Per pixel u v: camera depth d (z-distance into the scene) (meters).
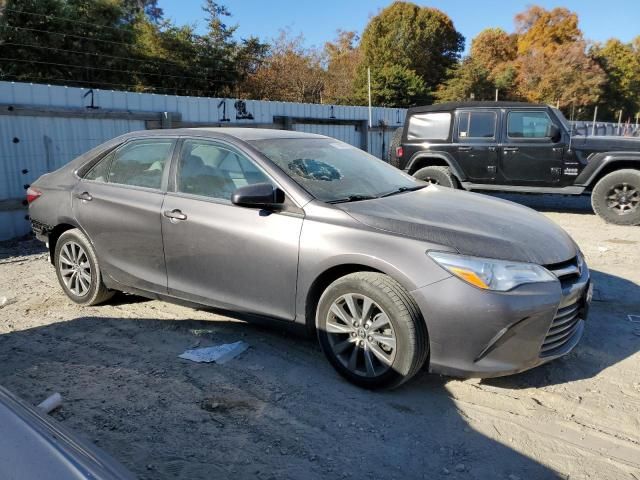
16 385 3.54
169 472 2.68
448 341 3.10
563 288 3.29
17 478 1.40
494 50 51.22
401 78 36.03
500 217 3.66
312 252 3.45
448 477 2.65
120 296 5.29
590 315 4.73
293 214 3.61
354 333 3.42
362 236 3.33
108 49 22.16
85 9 21.62
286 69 31.52
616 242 7.52
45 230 5.11
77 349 4.09
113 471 1.59
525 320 3.06
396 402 3.31
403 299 3.18
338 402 3.31
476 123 9.95
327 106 14.86
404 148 10.82
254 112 12.52
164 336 4.32
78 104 8.81
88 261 4.82
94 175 4.80
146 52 24.28
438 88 41.81
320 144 4.48
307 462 2.76
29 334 4.39
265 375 3.65
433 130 10.47
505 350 3.09
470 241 3.18
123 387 3.51
